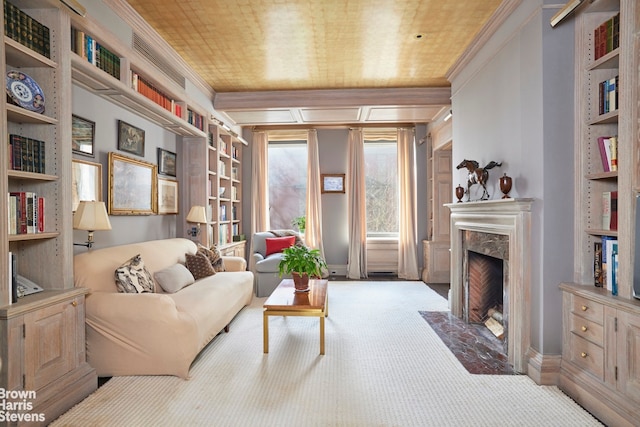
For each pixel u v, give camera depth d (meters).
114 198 3.39
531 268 2.66
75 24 2.53
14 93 2.06
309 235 6.77
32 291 2.18
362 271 6.71
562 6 2.49
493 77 3.29
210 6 3.10
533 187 2.64
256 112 5.61
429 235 6.57
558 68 2.50
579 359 2.34
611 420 1.99
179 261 4.03
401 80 4.88
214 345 3.26
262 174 6.91
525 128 2.74
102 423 2.03
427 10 3.18
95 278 2.70
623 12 2.06
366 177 7.14
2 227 1.87
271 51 3.98
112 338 2.58
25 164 2.14
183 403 2.24
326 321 3.97
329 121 6.29
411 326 3.79
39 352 2.03
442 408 2.19
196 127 4.73
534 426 2.01
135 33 3.28
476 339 3.39
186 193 4.95
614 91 2.27
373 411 2.16
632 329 1.92
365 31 3.54
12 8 2.01
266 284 5.33
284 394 2.36
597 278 2.37
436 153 6.29
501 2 3.00
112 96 3.21
